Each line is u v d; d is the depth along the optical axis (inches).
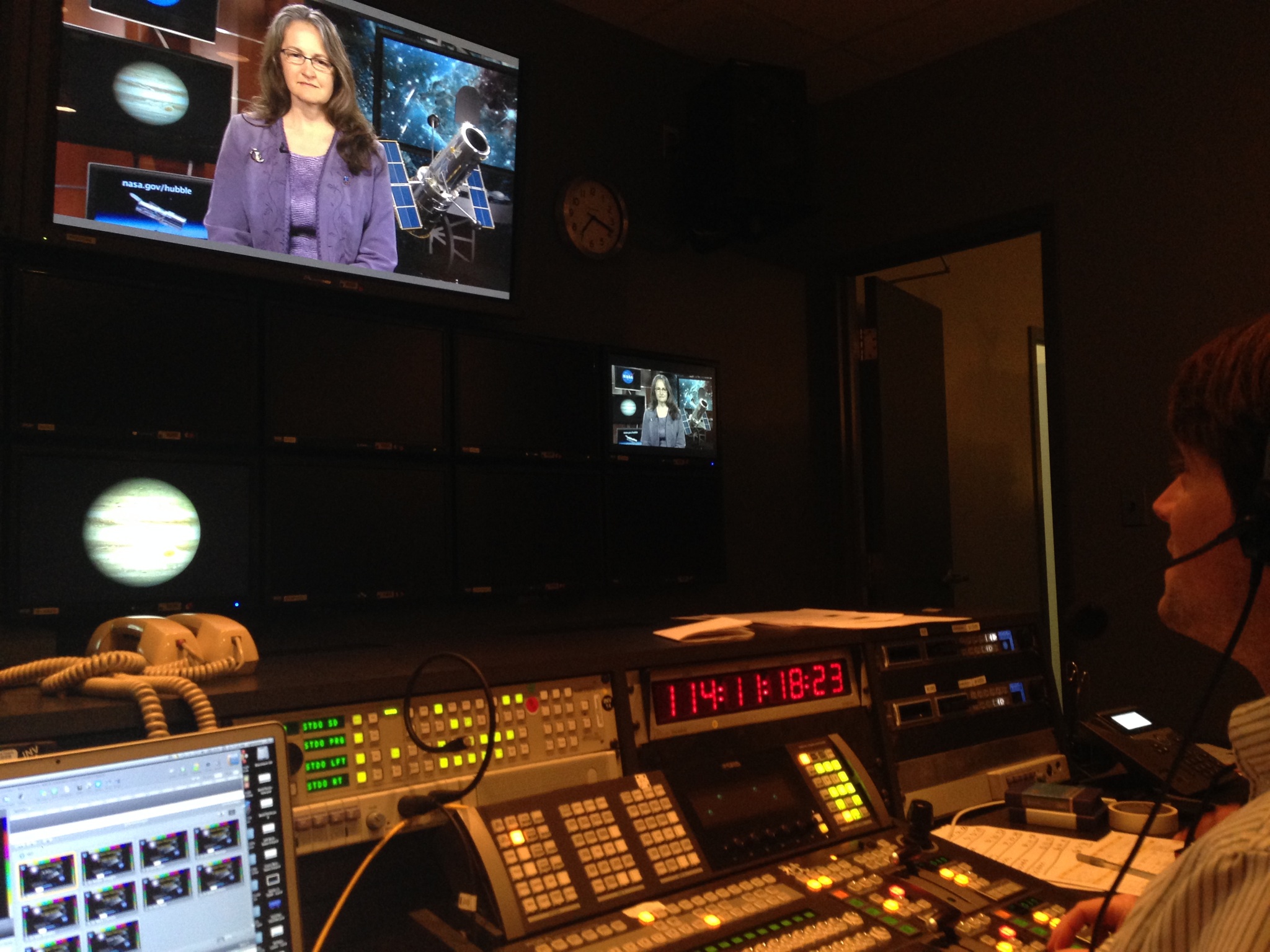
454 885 39.8
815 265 141.3
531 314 101.5
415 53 84.7
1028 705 71.6
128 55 68.8
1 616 63.4
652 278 118.2
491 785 42.3
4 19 64.7
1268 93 104.0
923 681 64.4
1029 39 121.6
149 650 43.1
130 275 73.2
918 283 168.7
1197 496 27.0
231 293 75.5
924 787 60.3
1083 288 116.1
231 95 73.7
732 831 46.3
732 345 127.6
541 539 94.8
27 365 65.6
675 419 109.2
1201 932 20.3
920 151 131.4
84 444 67.8
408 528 84.6
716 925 39.0
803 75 118.2
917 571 143.6
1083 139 116.9
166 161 70.6
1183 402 27.2
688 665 51.9
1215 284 106.4
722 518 113.6
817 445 138.6
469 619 93.7
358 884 39.9
